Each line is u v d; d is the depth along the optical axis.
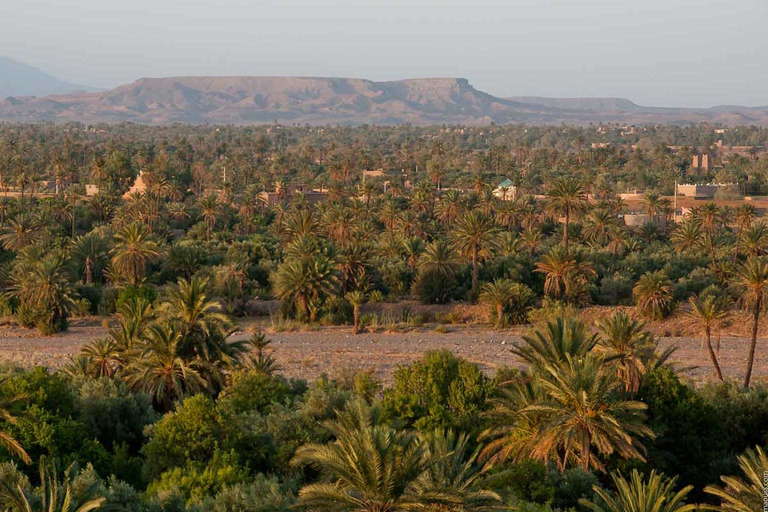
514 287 84.19
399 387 41.94
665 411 39.12
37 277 78.94
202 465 31.33
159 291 89.12
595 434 32.16
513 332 79.44
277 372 61.88
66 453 32.69
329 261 85.25
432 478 21.88
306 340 75.31
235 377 44.00
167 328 43.28
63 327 79.31
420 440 23.89
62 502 21.69
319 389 39.62
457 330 80.81
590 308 83.44
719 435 38.69
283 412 36.53
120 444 37.44
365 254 90.50
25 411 33.66
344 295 88.81
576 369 33.38
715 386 44.09
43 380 36.78
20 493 21.48
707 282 94.62
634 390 39.62
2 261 105.88
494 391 40.34
